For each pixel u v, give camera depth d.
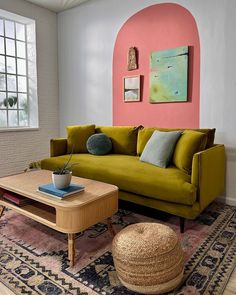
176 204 2.09
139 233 1.50
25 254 1.79
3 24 3.90
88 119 4.11
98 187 2.00
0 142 3.73
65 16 4.19
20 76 4.16
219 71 2.81
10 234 2.09
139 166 2.50
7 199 2.18
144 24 3.32
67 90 4.34
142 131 3.06
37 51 4.10
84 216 1.68
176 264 1.39
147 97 3.38
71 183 2.07
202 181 2.10
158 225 1.57
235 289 1.44
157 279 1.34
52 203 1.69
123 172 2.41
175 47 3.09
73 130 3.43
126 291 1.42
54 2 3.90
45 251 1.83
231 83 2.75
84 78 4.07
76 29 4.07
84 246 1.90
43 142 4.32
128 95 3.55
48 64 4.28
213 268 1.62
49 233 2.10
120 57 3.59
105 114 3.88
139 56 3.41
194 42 2.95
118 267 1.43
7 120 4.04
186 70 3.01
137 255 1.35
